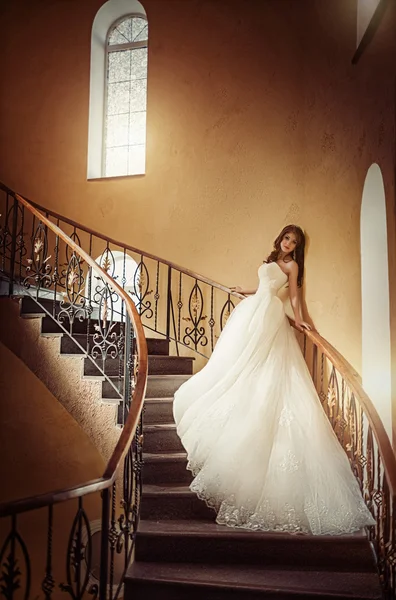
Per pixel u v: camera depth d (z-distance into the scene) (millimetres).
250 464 3980
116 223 7855
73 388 5484
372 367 5160
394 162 4281
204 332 6879
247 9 7629
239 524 3977
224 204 7387
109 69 8703
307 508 3838
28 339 5809
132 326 5270
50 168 8266
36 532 7297
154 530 3975
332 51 6152
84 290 7832
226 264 7273
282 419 4141
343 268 5578
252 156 7324
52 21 8570
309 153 6672
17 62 8609
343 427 4629
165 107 7855
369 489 3967
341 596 3395
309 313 6039
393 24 4340
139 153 8367
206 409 4473
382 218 5172
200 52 7793
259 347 4527
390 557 3451
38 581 7117
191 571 3750
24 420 7656
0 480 7625
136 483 4293
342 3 5844
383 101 4594
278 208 7086
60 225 8094
